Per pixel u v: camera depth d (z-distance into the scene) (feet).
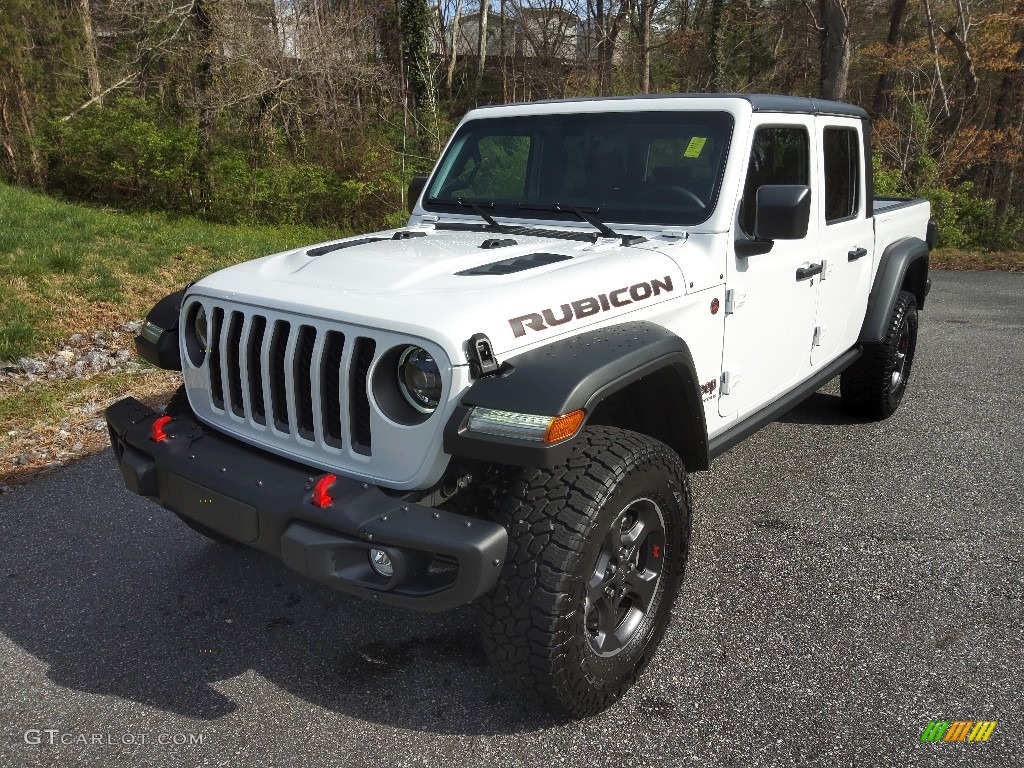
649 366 8.04
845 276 14.25
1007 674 8.97
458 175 12.89
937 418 17.42
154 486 8.94
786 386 13.01
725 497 13.57
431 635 9.91
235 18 56.85
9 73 56.34
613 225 11.05
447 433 7.12
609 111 11.73
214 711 8.53
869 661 9.22
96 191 56.49
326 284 8.64
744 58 110.11
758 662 9.22
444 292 8.03
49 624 10.05
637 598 8.72
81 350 21.65
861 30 102.99
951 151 73.92
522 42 103.24
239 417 9.05
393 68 82.74
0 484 13.98
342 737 8.14
